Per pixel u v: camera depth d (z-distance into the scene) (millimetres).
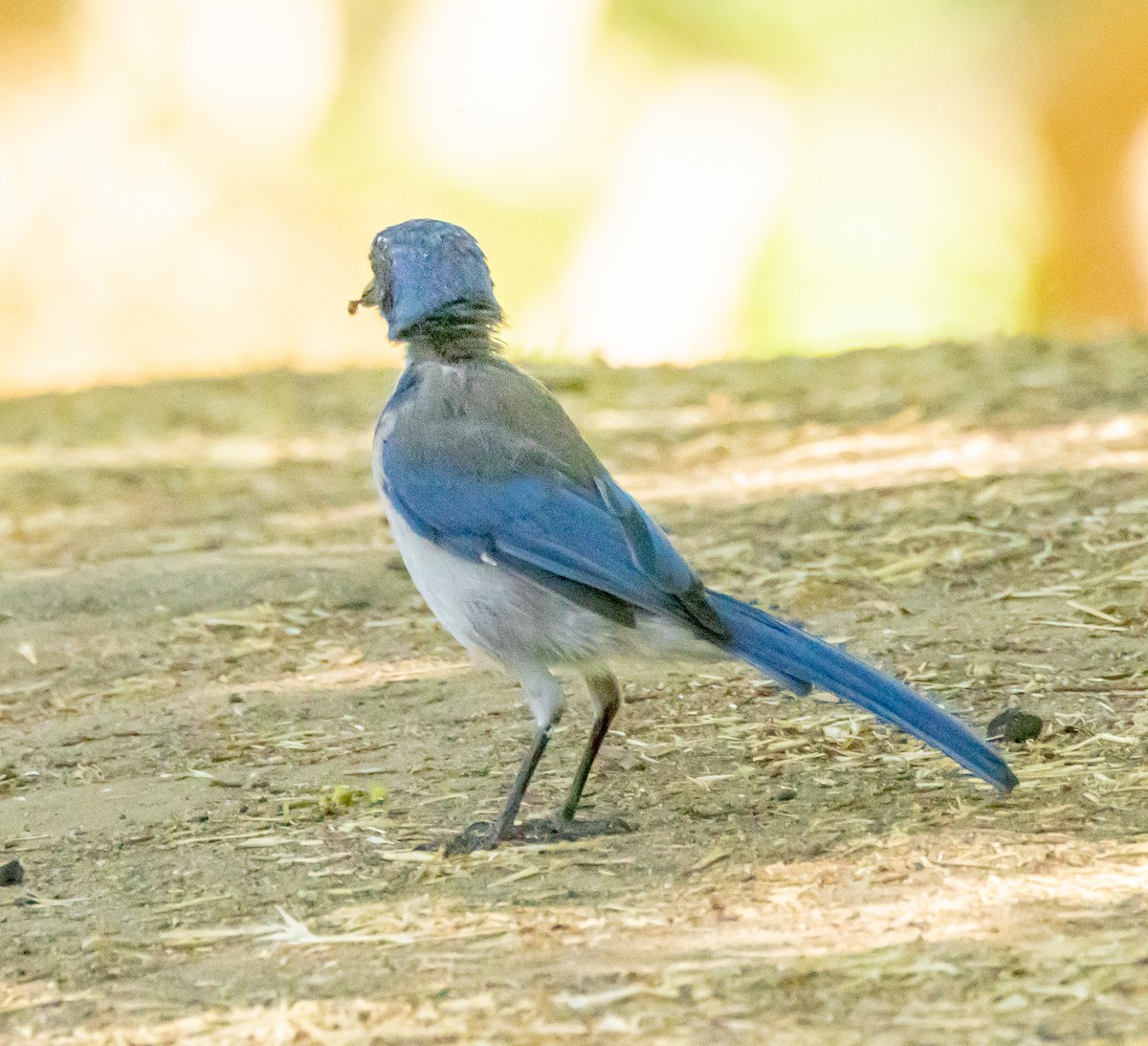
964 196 35500
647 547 8367
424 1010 6570
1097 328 20141
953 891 7227
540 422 8836
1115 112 34875
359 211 37750
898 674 10086
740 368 18891
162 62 37844
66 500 15844
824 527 12828
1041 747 8969
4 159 37812
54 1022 6773
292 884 8078
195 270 37812
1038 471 13523
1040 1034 6016
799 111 36250
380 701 10617
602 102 36844
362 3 37656
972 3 35562
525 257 36844
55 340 37531
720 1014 6324
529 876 7910
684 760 9336
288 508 15117
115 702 10961
